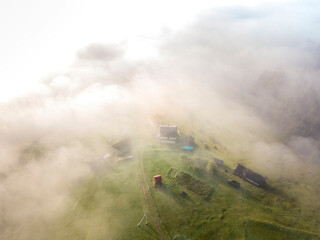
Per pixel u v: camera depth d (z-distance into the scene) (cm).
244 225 5162
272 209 5856
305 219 5672
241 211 5603
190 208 5541
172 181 6419
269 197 6319
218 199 5922
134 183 6406
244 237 4869
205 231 4962
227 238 4831
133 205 5628
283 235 5062
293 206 6100
